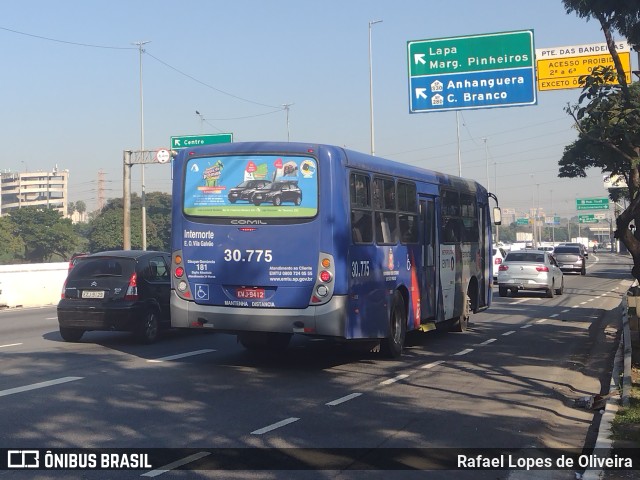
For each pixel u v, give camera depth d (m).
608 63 19.47
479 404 8.98
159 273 14.50
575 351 13.65
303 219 10.59
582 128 11.31
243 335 12.21
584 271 43.38
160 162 35.97
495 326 17.78
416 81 20.22
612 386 9.65
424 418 8.20
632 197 11.77
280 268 10.66
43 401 8.83
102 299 13.68
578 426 8.12
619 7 10.23
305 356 12.68
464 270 16.14
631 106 10.61
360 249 11.05
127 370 11.06
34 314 21.27
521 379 10.73
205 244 11.05
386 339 12.07
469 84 19.88
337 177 10.61
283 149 10.74
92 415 8.14
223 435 7.35
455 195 15.66
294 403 8.86
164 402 8.84
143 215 46.50
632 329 12.62
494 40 19.70
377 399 9.16
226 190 10.98
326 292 10.47
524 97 19.52
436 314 14.32
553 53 19.86
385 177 12.09
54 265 27.31
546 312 21.33
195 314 11.08
